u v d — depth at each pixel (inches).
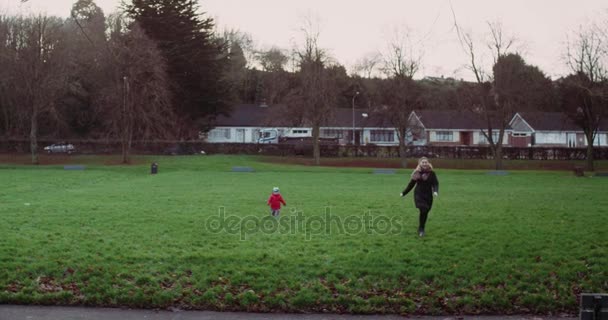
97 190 1028.5
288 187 1114.7
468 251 487.2
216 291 390.9
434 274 426.0
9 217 653.3
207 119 2699.3
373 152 2470.5
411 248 499.5
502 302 383.6
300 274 424.2
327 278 416.2
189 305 375.2
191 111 2509.8
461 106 2305.6
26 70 1873.8
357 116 3142.2
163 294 382.3
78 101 2452.0
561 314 374.9
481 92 2208.4
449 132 3235.7
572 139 3356.3
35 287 392.8
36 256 458.3
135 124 2036.2
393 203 822.5
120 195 925.8
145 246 498.6
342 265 443.2
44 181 1218.0
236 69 3865.7
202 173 1596.9
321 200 860.6
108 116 2020.2
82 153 2263.8
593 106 2118.6
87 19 2876.5
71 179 1295.5
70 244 501.7
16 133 2378.2
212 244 512.1
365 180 1355.8
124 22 2158.0
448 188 1133.7
